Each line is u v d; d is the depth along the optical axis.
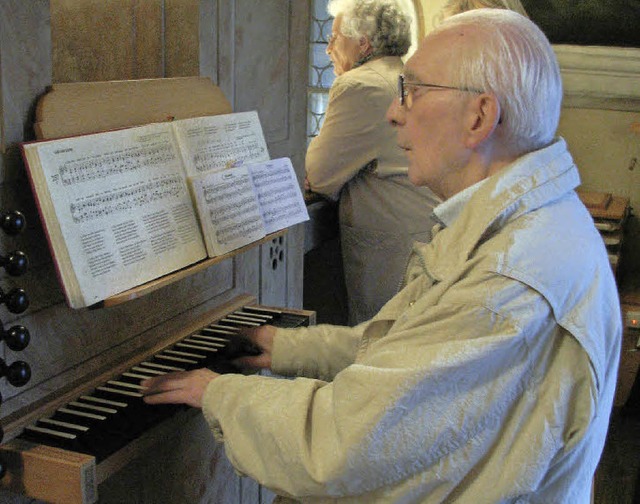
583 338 1.21
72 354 1.64
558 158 1.36
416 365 1.20
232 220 1.88
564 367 1.22
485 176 1.38
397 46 3.07
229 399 1.40
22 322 1.50
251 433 1.34
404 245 3.10
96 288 1.48
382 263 3.16
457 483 1.22
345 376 1.25
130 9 2.04
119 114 1.69
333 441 1.25
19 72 1.43
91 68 2.09
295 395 1.33
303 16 2.55
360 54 3.08
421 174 1.42
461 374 1.20
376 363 1.26
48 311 1.57
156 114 1.81
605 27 4.00
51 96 1.50
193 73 2.02
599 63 4.02
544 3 4.06
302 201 2.20
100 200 1.53
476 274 1.24
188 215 1.77
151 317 1.91
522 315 1.20
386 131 2.99
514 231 1.27
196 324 2.06
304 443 1.27
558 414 1.20
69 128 1.54
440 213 1.38
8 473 1.41
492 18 1.35
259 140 2.12
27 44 1.44
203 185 1.81
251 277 2.40
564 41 4.08
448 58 1.34
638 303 3.90
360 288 3.24
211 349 1.91
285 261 2.64
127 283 1.56
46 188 1.42
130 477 1.90
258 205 1.99
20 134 1.45
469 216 1.32
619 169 4.22
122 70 2.08
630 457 3.44
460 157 1.37
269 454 1.31
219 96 2.04
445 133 1.36
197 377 1.53
